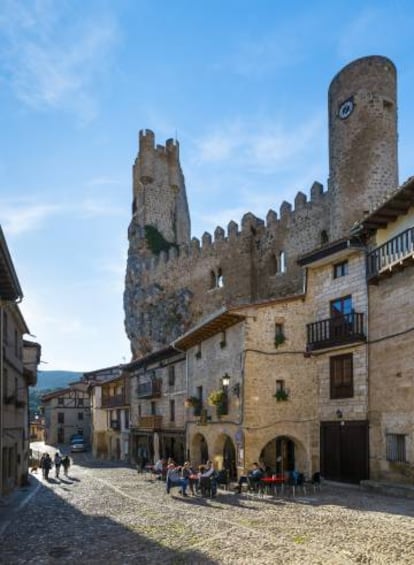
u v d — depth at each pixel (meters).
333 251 25.95
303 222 45.88
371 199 36.03
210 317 28.77
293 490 21.97
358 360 24.52
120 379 54.94
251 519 16.83
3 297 23.11
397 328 22.34
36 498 24.89
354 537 13.64
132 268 74.69
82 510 20.78
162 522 17.27
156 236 75.88
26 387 35.91
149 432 43.84
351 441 24.42
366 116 37.03
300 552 12.44
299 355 27.34
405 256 20.91
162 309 65.62
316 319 27.66
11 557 13.33
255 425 26.22
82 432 83.31
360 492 22.02
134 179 81.75
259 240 52.34
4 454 26.05
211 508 19.72
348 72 38.31
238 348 27.58
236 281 54.16
